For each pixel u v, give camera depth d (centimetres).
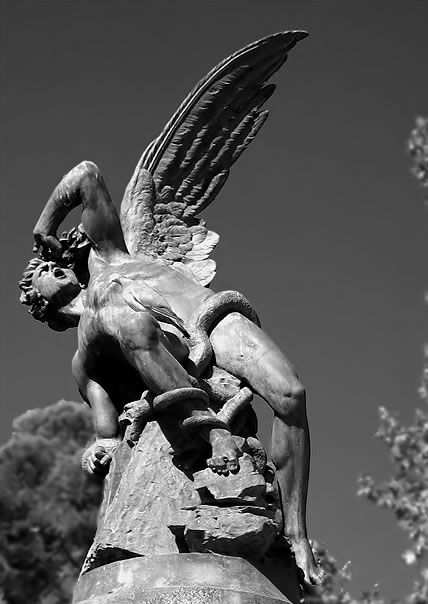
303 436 852
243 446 824
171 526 797
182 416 820
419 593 791
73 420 1969
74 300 903
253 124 991
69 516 1878
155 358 820
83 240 911
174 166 961
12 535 1856
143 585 775
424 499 814
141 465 820
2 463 1906
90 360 877
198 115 976
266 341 864
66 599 1866
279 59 1003
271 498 817
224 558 782
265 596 776
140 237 927
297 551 837
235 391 852
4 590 1848
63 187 901
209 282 920
